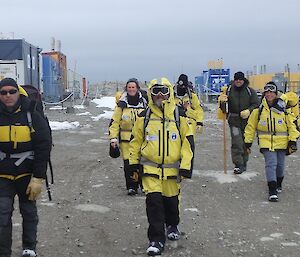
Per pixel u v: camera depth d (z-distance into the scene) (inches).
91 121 971.3
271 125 344.5
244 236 263.4
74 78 1692.9
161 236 237.9
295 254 237.0
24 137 211.0
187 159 233.8
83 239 259.9
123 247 247.6
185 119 238.5
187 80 411.2
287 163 486.3
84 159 516.4
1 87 207.5
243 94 410.6
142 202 334.6
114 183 397.1
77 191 369.4
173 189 242.1
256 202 338.3
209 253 238.4
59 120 971.3
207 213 310.2
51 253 239.3
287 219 296.8
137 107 346.3
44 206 323.6
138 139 240.5
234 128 418.3
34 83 1135.6
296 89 1520.7
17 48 1007.6
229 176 410.9
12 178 213.8
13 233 266.7
